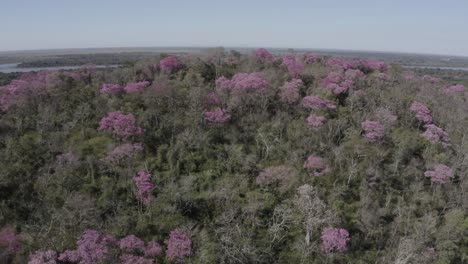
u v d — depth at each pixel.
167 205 36.22
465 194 42.28
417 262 32.91
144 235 34.34
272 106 52.25
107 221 35.31
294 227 36.31
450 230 37.09
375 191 41.44
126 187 38.59
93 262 29.98
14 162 40.97
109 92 51.72
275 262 33.59
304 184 38.69
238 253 32.41
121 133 43.34
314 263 33.41
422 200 41.34
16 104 50.75
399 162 45.66
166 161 42.34
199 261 31.83
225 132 46.75
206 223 36.38
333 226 35.41
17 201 37.28
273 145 45.19
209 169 41.47
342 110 52.06
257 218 36.19
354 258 34.69
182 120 46.75
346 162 43.66
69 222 34.19
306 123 48.59
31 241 32.66
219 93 53.00
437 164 45.44
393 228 37.94
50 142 43.78
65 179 38.50
